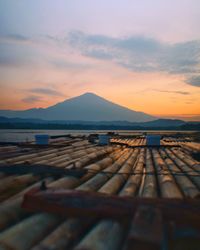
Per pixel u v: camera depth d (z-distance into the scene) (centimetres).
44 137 1856
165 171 895
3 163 893
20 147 1716
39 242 340
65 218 391
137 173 872
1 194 579
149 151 1791
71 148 1688
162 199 386
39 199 408
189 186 659
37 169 762
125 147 2078
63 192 422
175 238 335
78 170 747
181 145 2111
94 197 400
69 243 335
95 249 303
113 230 349
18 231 352
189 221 348
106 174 798
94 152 1358
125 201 385
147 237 259
